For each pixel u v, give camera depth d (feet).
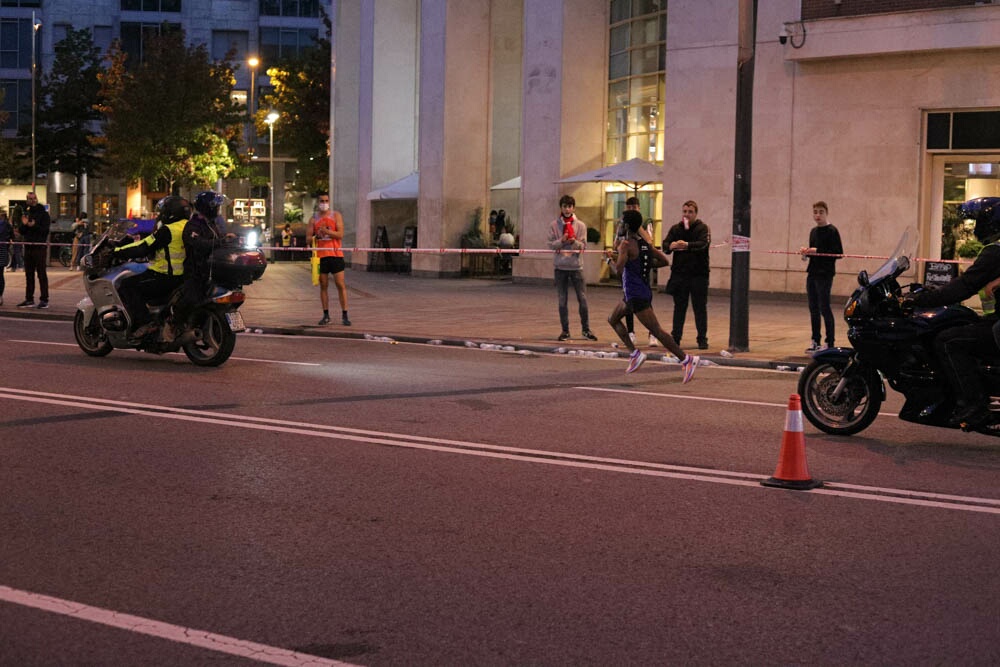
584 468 25.25
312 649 14.52
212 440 27.71
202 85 172.96
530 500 22.31
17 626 15.23
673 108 86.12
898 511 21.95
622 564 18.26
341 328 57.16
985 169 74.84
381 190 125.80
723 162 83.92
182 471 24.35
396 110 134.00
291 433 28.76
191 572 17.57
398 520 20.71
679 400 35.76
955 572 18.07
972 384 27.96
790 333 56.90
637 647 14.73
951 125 75.36
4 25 224.74
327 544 19.15
